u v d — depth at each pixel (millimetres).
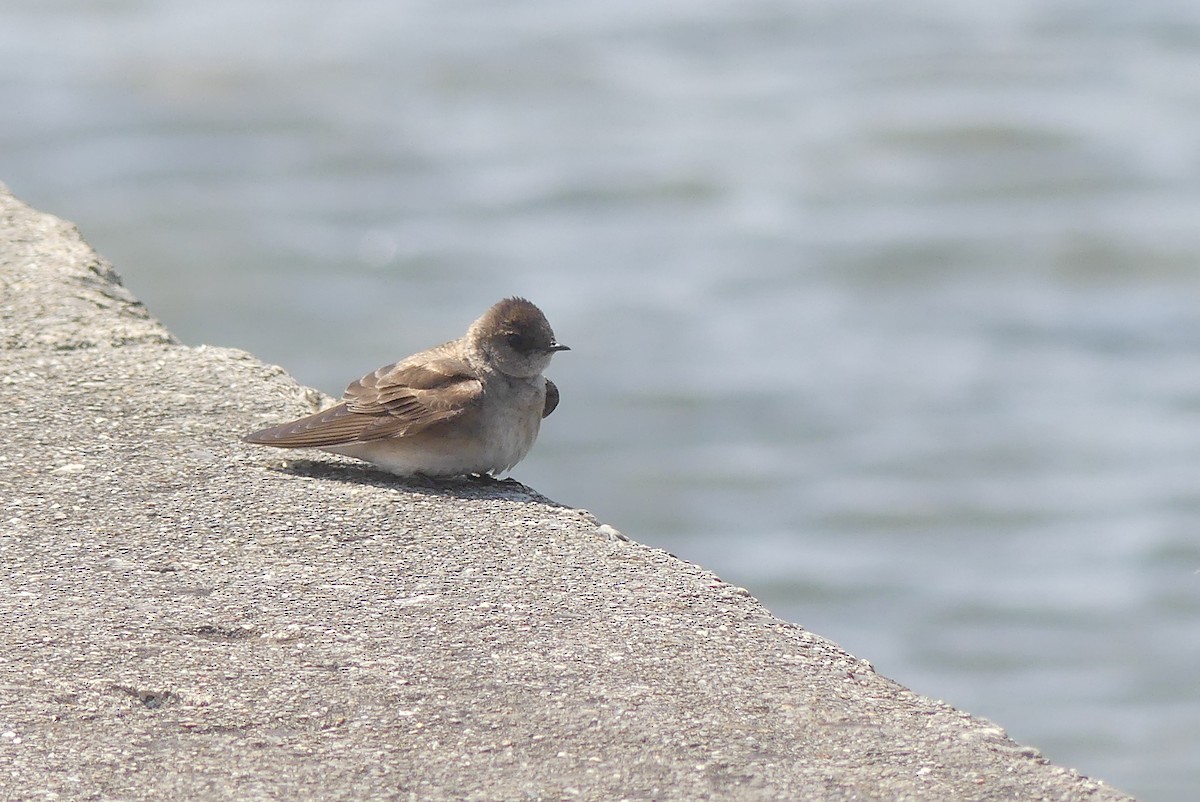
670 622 6406
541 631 6258
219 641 6102
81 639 6043
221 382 8742
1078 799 5305
